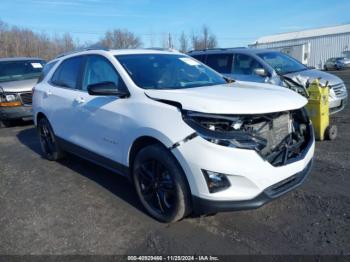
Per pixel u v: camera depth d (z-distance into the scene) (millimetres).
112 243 2941
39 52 48656
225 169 2664
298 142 3303
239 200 2730
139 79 3535
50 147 5352
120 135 3463
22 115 8211
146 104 3184
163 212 3205
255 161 2727
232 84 3900
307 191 3826
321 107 5691
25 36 48094
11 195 4082
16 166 5230
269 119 2961
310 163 3408
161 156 3006
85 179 4516
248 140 2723
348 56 39719
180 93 3146
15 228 3266
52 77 5168
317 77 6895
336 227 3047
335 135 5965
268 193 2830
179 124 2846
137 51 4156
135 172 3383
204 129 2725
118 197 3883
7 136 7531
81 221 3350
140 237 3018
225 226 3148
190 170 2779
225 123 2748
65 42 50562
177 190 2947
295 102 3186
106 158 3820
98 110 3773
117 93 3436
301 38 43812
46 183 4434
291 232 3000
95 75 4074
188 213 3088
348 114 8234
